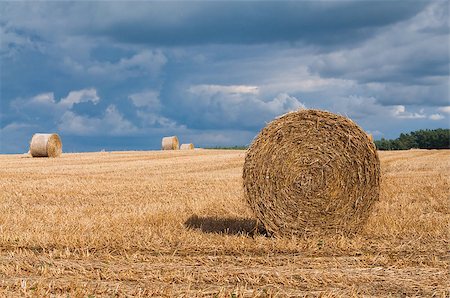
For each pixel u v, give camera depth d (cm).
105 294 677
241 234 1077
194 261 871
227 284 734
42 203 1581
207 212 1370
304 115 1081
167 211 1368
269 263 855
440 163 3194
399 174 2414
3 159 3550
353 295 679
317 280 751
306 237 1065
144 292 680
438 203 1482
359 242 1002
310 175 1071
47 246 985
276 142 1082
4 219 1265
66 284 720
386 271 806
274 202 1073
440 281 752
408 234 1079
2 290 682
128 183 2070
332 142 1074
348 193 1072
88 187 1933
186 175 2441
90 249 960
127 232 1100
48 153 3731
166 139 5184
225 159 3647
